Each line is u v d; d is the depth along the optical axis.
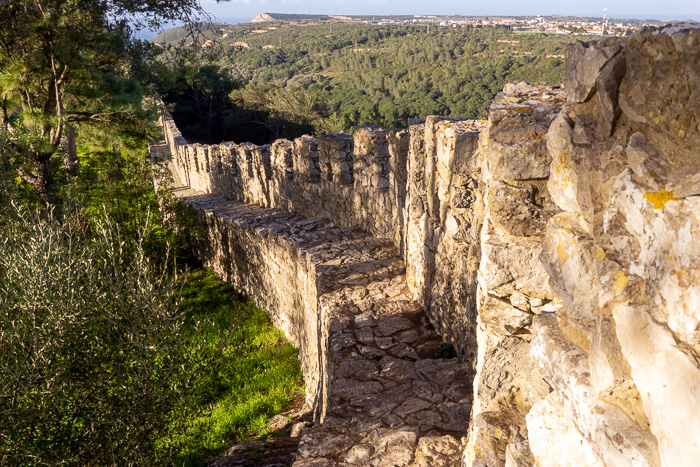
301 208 15.80
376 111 74.38
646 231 1.59
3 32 14.21
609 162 1.87
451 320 6.64
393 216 10.49
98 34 15.63
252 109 62.72
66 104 16.17
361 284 8.91
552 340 2.25
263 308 14.80
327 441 5.16
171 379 6.20
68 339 5.70
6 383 5.03
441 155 6.62
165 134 38.81
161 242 16.19
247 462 7.32
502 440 3.02
